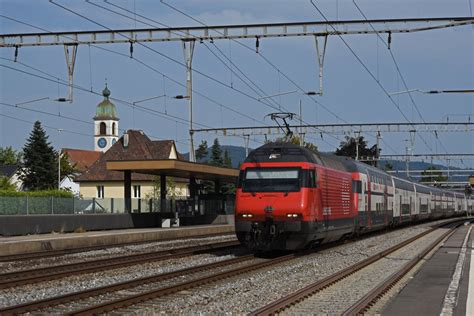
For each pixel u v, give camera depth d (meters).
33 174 95.00
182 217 50.78
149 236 36.91
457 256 25.81
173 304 14.13
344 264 22.98
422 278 18.69
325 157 29.11
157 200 50.41
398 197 49.72
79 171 112.50
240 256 25.44
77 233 37.69
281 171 25.05
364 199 36.31
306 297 15.07
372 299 14.26
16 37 32.47
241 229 25.05
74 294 14.73
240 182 25.45
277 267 22.00
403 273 19.31
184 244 34.78
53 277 18.52
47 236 34.19
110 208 45.72
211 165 48.06
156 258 24.11
